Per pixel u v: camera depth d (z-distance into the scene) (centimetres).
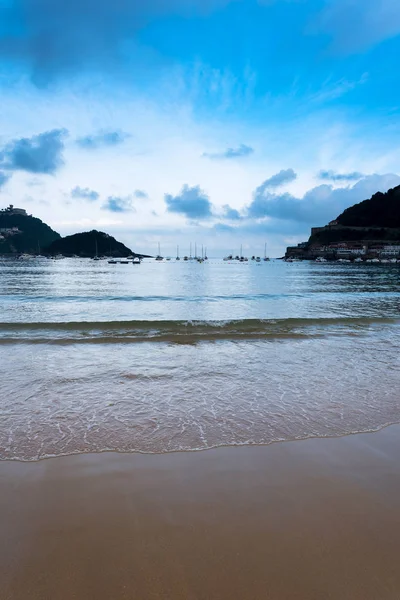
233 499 363
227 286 3953
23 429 518
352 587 255
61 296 2581
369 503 358
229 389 701
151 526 320
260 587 253
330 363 898
